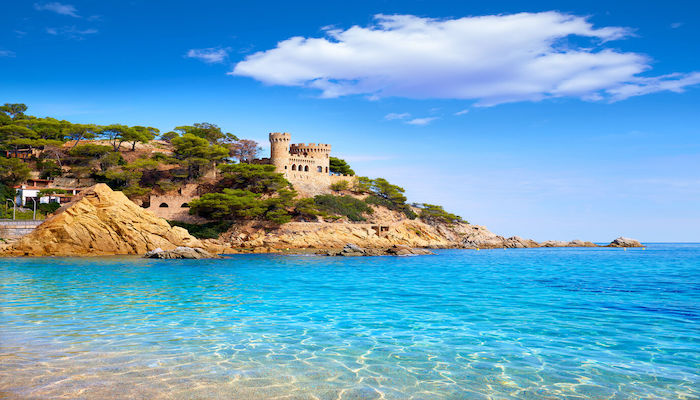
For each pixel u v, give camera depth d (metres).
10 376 10.91
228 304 22.48
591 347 14.16
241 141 160.25
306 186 141.88
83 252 70.19
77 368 11.59
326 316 19.30
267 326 17.06
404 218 143.38
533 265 59.66
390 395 10.06
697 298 25.42
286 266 53.72
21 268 44.66
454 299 24.91
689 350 13.80
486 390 10.43
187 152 124.88
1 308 20.61
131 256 68.44
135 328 16.44
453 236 151.38
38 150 121.38
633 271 48.38
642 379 11.18
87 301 22.97
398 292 28.08
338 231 113.81
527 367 12.11
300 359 12.70
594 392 10.31
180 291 27.55
